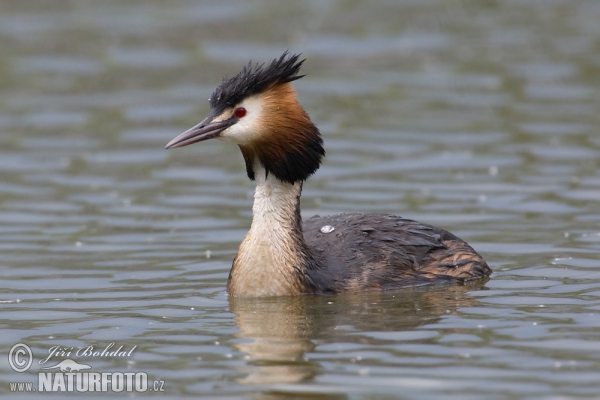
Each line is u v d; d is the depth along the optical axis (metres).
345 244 14.70
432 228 15.30
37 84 27.94
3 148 23.11
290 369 11.19
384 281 14.36
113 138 23.83
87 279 15.10
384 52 30.11
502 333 12.22
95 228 17.94
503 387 10.56
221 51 29.94
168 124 24.62
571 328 12.32
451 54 29.75
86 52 30.23
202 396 10.55
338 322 12.84
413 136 23.22
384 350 11.70
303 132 14.09
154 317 13.22
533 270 15.09
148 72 28.56
